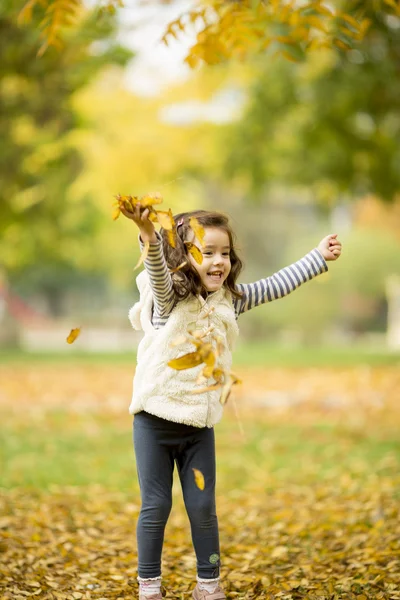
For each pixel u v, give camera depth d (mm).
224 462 9875
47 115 14266
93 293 63844
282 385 17188
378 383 17000
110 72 16609
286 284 4281
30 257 27359
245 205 41094
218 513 7133
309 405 14375
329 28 7508
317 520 6559
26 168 16328
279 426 12469
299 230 42344
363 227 32312
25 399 15508
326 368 20250
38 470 9172
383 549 5395
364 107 14273
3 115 13406
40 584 4738
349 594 4473
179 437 4125
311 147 16578
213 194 39906
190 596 4543
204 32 5449
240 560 5453
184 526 6598
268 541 5969
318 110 15117
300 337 40469
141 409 4090
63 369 21156
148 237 3748
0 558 5188
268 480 8750
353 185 17047
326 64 14148
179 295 4047
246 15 5418
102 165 17781
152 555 4094
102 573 5062
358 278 38094
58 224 23031
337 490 7953
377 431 11727
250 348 28953
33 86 12367
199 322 4074
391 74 12758
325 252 4348
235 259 4227
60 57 10438
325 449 10531
